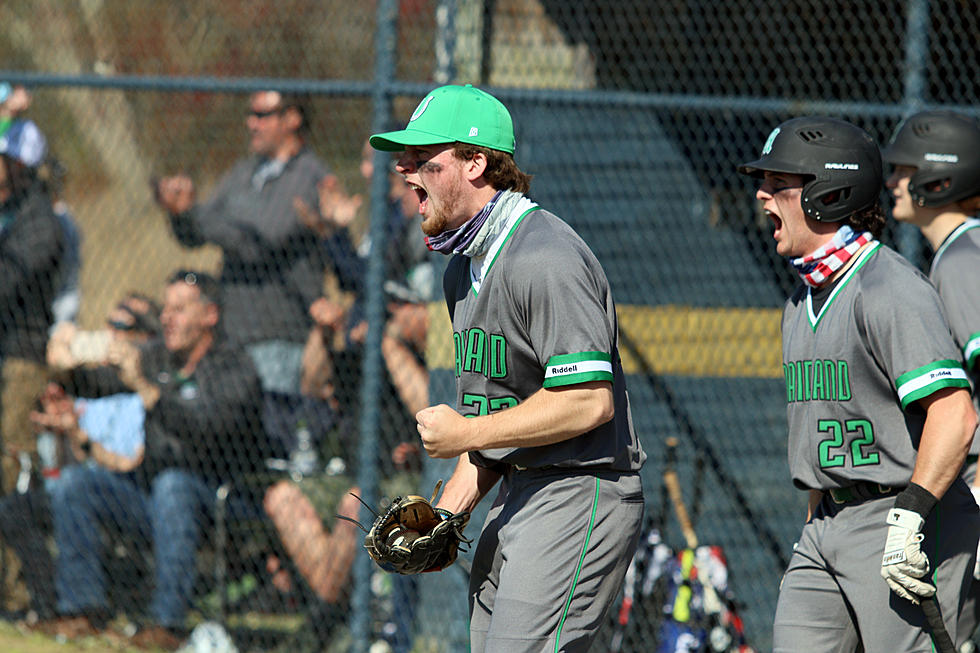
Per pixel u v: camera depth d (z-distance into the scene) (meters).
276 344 20.19
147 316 21.25
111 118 39.97
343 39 37.75
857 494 10.83
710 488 19.95
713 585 17.73
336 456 20.11
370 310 18.53
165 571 19.38
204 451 19.72
